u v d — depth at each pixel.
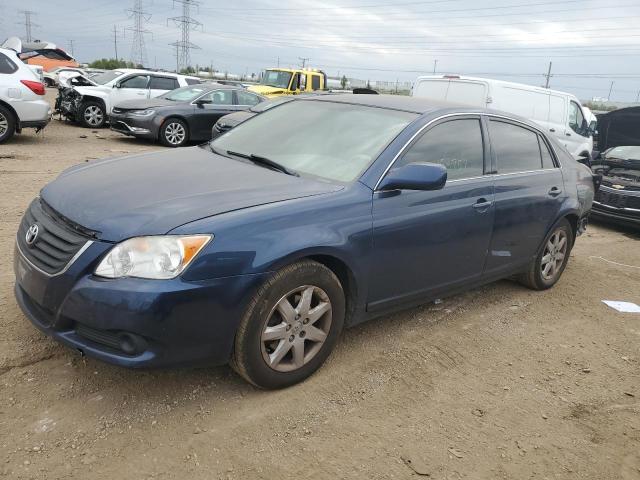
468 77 12.44
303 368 3.15
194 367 2.75
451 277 3.96
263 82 21.20
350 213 3.15
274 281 2.84
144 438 2.61
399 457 2.68
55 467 2.38
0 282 4.09
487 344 4.01
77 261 2.61
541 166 4.82
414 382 3.37
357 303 3.35
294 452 2.63
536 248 4.86
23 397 2.80
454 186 3.80
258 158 3.67
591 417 3.22
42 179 7.94
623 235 8.48
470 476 2.62
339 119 3.95
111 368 3.12
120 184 3.11
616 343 4.29
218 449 2.60
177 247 2.57
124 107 13.11
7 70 10.78
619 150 10.16
